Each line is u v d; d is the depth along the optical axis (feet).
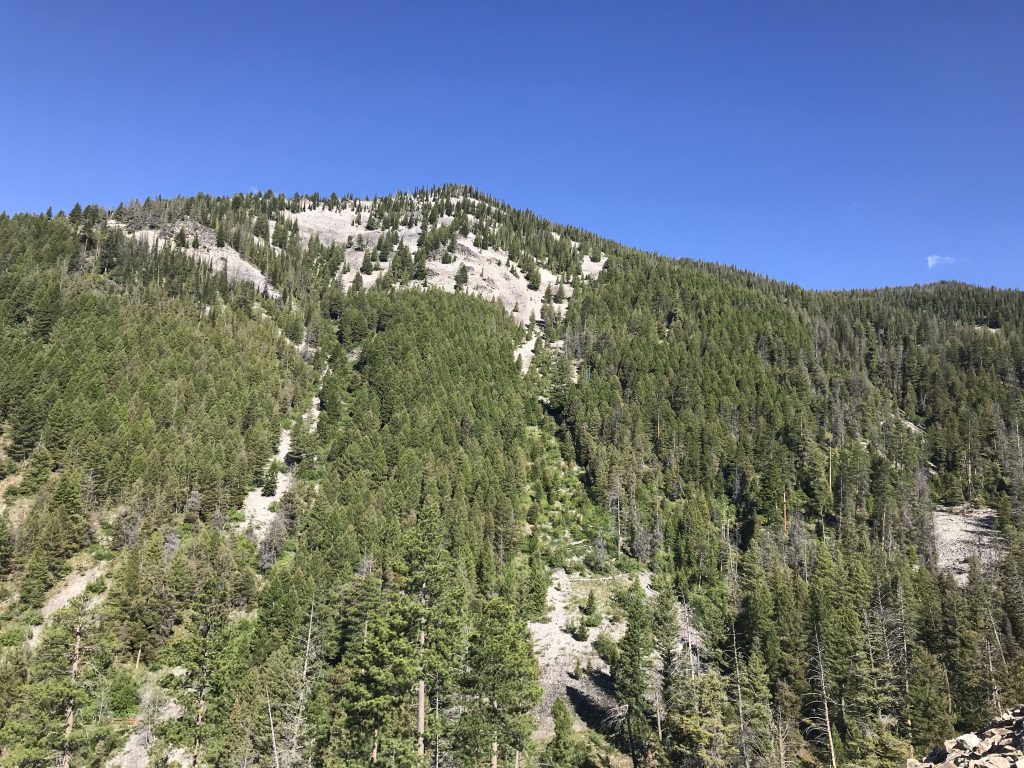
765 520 355.56
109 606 206.69
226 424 347.36
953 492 390.83
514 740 137.08
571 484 383.65
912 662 196.85
